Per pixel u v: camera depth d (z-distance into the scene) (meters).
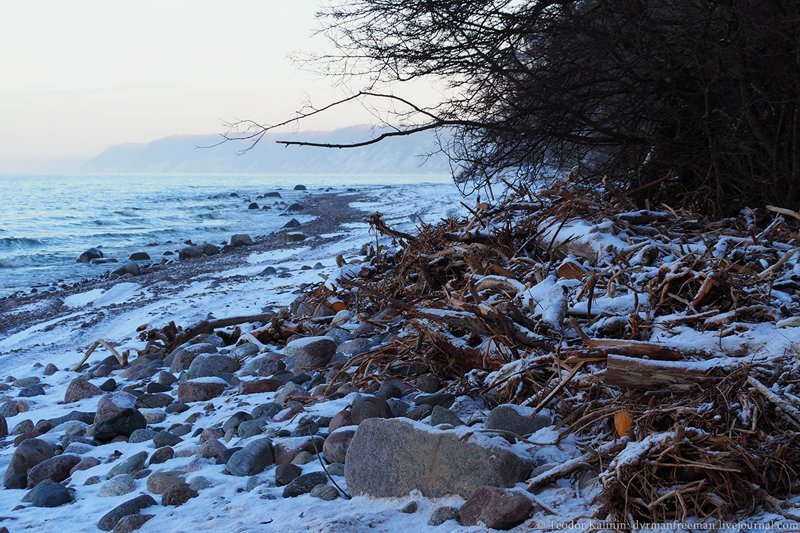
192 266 20.56
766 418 3.19
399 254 8.46
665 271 4.96
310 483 3.79
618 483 2.95
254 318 9.04
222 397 6.06
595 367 4.09
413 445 3.49
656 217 6.92
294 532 3.17
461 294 5.93
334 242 22.52
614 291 5.14
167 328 8.75
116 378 7.74
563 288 5.24
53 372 8.77
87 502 4.10
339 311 8.14
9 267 24.39
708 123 7.79
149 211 51.84
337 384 5.57
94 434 5.38
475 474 3.33
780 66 7.33
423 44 7.99
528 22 8.09
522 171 9.09
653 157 8.41
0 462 5.15
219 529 3.37
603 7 7.86
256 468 4.20
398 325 6.86
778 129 7.24
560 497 3.21
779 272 5.01
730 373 3.42
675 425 3.11
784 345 3.63
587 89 8.59
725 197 7.91
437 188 62.16
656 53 7.90
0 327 13.46
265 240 27.12
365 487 3.55
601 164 9.30
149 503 3.86
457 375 5.11
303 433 4.59
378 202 46.56
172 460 4.63
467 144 8.66
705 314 4.37
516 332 4.68
